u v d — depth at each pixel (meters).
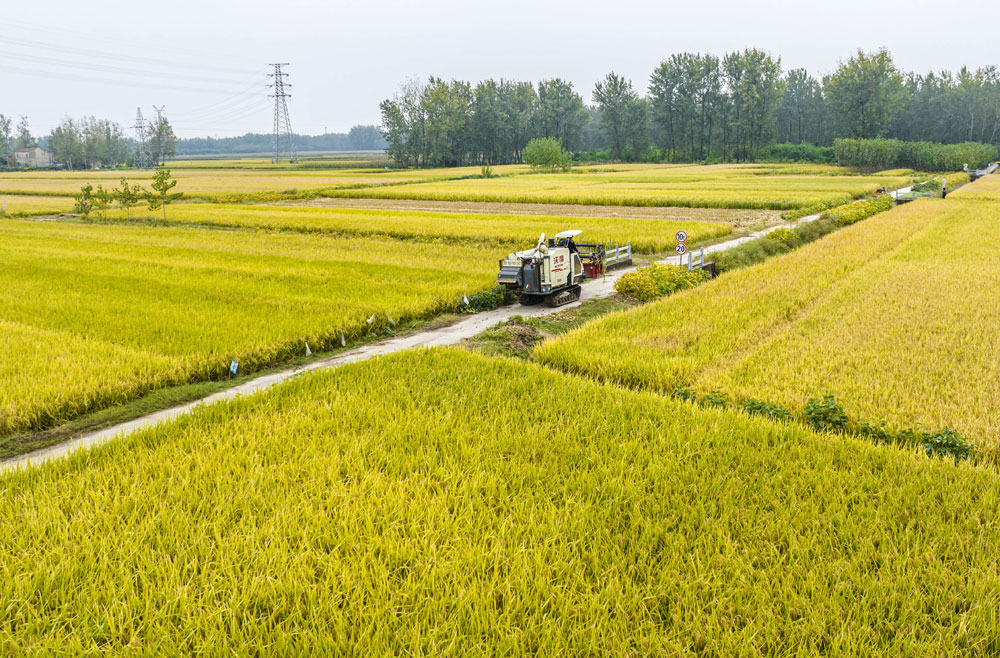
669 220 41.66
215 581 5.98
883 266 23.69
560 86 149.62
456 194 63.44
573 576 6.09
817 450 8.73
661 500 7.33
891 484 7.76
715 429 9.28
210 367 13.46
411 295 19.75
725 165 128.12
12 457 9.93
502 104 154.25
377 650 5.09
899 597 5.69
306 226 40.94
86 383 11.92
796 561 6.21
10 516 7.22
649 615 5.57
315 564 6.33
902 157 117.62
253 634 5.39
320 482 7.86
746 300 18.64
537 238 32.84
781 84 131.38
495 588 5.86
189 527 6.90
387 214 49.16
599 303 20.77
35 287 20.50
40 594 5.86
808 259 25.59
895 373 11.91
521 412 10.25
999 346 13.45
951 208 46.53
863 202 47.44
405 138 148.00
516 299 21.33
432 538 6.65
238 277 22.64
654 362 12.88
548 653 5.10
